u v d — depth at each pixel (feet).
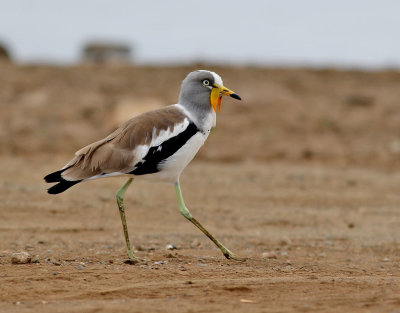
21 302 25.27
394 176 67.72
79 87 111.96
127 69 128.77
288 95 109.81
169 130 32.81
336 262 36.11
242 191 58.95
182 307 24.62
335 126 92.94
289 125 92.89
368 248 40.78
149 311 23.98
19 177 60.54
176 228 46.01
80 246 38.68
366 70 134.72
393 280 29.76
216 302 25.48
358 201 56.75
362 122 95.96
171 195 56.44
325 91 115.03
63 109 97.55
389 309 24.64
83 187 57.62
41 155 73.46
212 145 81.15
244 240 42.52
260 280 28.91
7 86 110.83
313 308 24.77
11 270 29.99
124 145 32.27
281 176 65.98
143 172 32.76
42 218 46.83
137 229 45.16
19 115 93.86
